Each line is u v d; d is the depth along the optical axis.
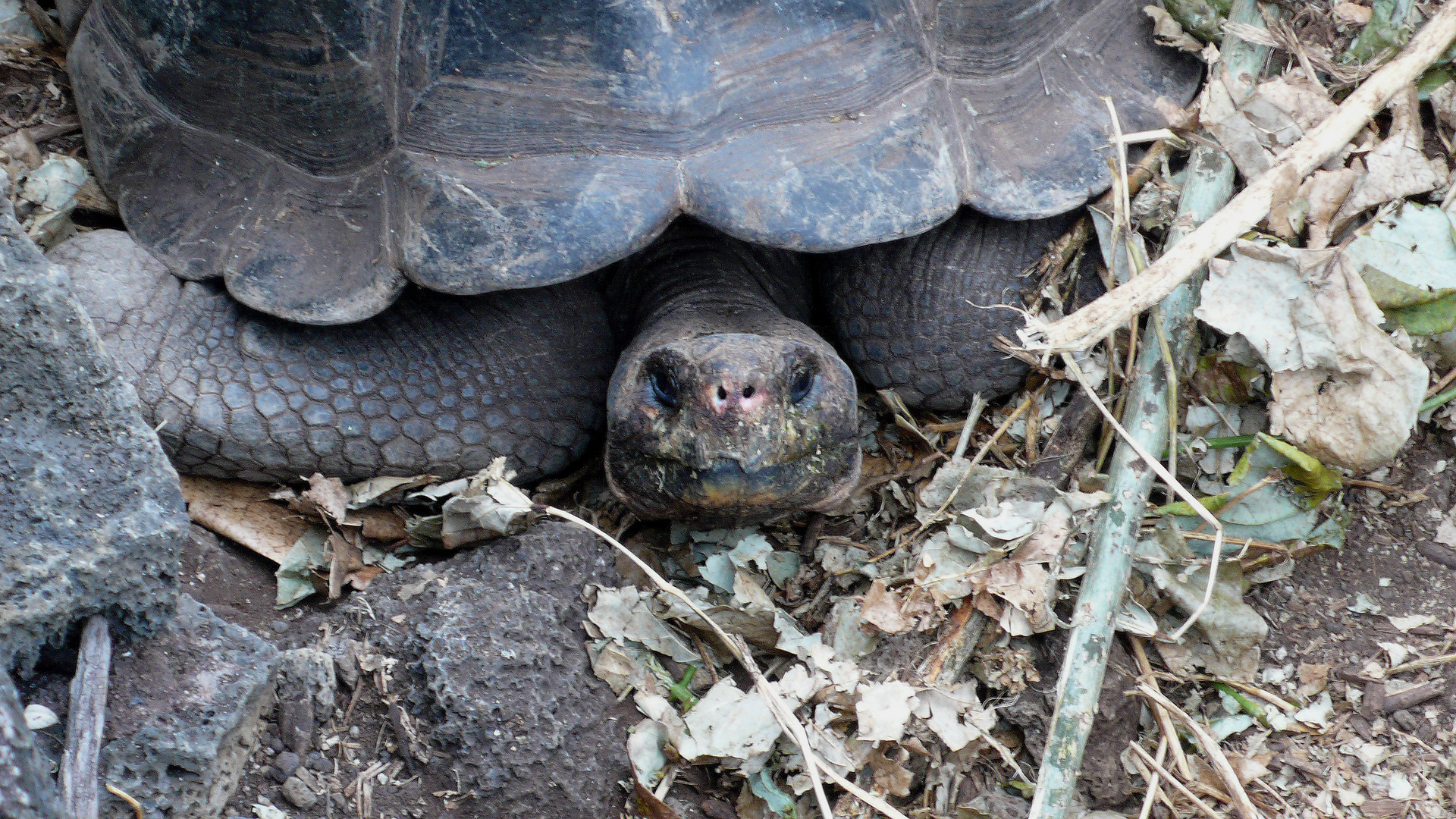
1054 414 3.82
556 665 3.16
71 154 4.16
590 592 3.43
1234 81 3.80
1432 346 3.58
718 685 3.24
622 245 3.29
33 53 4.40
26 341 2.51
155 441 2.67
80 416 2.59
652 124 3.34
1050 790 2.95
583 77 3.36
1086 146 3.73
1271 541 3.55
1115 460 3.42
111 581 2.50
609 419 3.56
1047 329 3.30
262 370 3.58
